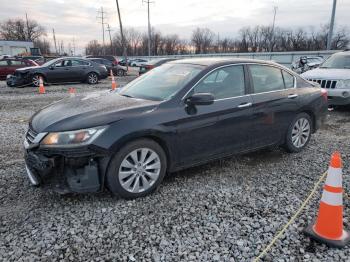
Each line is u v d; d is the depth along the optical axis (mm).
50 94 12953
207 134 4027
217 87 4176
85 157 3266
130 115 3500
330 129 6883
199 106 3938
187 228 3082
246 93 4434
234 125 4266
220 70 4246
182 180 4141
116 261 2629
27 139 3586
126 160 3484
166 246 2816
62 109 3768
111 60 26516
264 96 4598
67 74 16375
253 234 3000
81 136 3229
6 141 5875
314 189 3877
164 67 4770
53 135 3258
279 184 4074
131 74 27438
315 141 5984
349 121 7609
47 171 3266
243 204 3549
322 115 5539
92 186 3340
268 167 4637
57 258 2652
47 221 3164
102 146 3268
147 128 3498
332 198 2818
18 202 3518
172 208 3443
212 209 3434
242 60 4555
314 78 8383
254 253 2736
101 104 3826
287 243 2863
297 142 5230
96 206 3451
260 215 3328
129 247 2799
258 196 3740
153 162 3701
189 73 4164
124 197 3574
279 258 2670
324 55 30656
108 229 3051
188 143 3895
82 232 3000
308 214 3350
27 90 14203
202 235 2977
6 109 9375
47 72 15734
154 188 3756
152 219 3227
